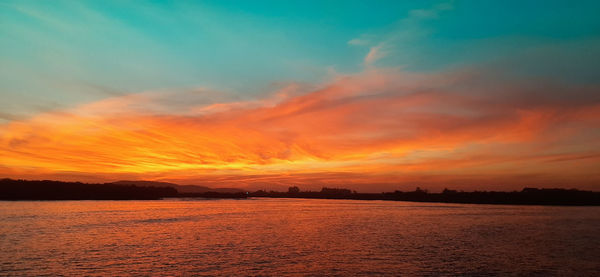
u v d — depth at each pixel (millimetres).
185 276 32344
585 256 42375
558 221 91188
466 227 76375
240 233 63938
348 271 34656
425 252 44781
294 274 33406
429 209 163375
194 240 54531
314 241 54188
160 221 86312
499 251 45656
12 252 43094
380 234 63406
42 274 32781
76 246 47812
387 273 33969
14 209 122250
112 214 107188
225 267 36000
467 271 34875
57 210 121000
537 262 39000
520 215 116625
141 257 40688
